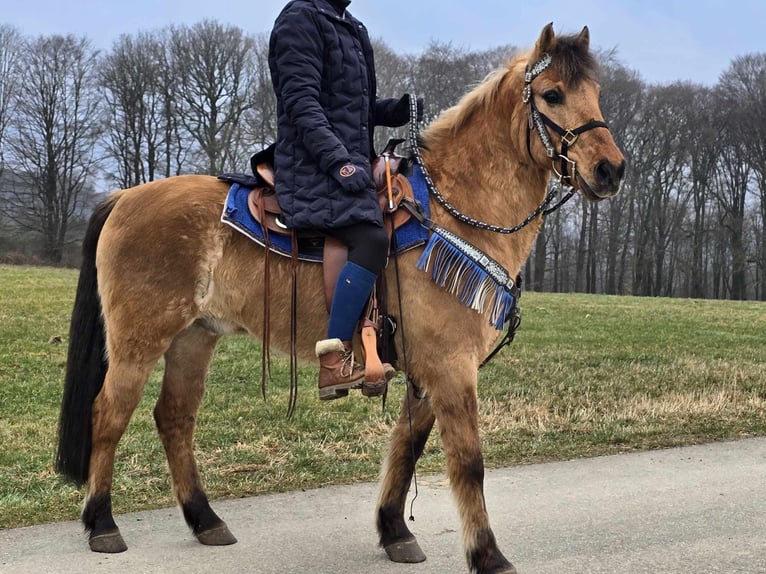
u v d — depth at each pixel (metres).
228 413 6.16
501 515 3.91
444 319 3.03
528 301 20.08
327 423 5.88
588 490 4.32
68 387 3.50
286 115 3.23
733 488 4.34
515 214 3.27
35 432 5.44
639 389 7.52
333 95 3.21
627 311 17.17
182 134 38.97
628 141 41.44
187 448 3.64
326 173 3.10
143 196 3.42
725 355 10.05
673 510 3.97
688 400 6.76
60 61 38.84
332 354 3.02
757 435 5.63
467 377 3.02
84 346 3.50
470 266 3.06
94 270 3.54
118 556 3.33
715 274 44.94
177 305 3.26
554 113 3.06
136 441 5.22
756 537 3.58
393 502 3.43
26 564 3.21
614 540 3.55
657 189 42.81
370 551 3.47
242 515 3.92
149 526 3.76
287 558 3.37
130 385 3.30
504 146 3.24
